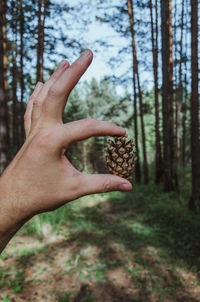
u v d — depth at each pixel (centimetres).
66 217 595
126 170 109
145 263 438
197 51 674
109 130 65
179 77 1221
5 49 992
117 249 484
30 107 86
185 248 499
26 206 60
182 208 736
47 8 912
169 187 999
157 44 1227
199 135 724
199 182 712
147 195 948
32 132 66
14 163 64
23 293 333
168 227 610
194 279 399
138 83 1290
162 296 357
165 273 413
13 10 968
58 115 66
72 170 68
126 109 1397
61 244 481
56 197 64
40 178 62
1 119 612
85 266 413
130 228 604
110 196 905
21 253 429
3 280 355
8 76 1270
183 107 1538
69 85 64
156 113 1293
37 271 386
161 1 984
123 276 398
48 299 327
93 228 581
